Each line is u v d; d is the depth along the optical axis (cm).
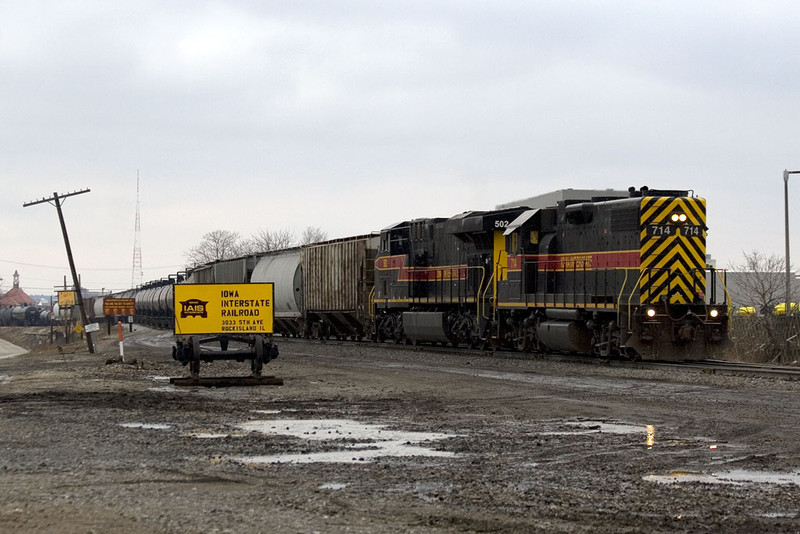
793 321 2989
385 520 804
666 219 2620
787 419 1480
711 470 1063
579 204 2873
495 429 1407
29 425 1456
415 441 1294
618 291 2675
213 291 2245
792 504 883
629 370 2455
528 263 3038
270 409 1697
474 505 874
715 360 2844
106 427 1436
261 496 898
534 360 2850
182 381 2180
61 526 746
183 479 992
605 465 1096
